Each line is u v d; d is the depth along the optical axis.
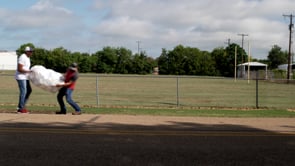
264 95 27.78
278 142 8.67
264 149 7.92
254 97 25.69
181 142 8.48
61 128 10.02
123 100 21.98
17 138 8.62
